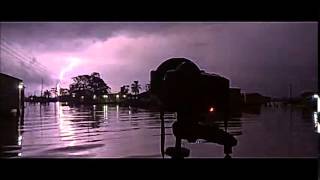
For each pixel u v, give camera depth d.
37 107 41.22
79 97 41.94
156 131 15.29
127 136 13.45
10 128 16.91
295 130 15.08
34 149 9.90
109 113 28.55
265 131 14.77
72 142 11.68
